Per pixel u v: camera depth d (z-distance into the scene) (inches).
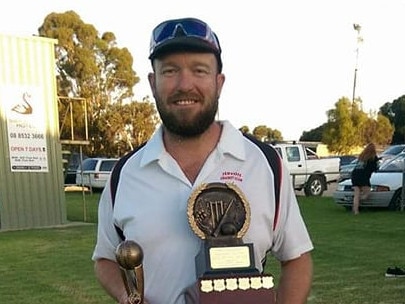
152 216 68.1
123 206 70.0
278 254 73.8
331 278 240.4
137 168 70.7
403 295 212.1
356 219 463.2
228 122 72.3
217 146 69.7
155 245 67.7
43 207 489.7
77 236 407.5
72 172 938.7
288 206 71.9
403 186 517.3
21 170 478.6
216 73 68.5
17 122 478.3
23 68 482.3
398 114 2352.4
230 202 64.9
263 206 68.8
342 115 1753.2
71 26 1676.9
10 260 309.0
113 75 1707.7
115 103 1708.9
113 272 75.1
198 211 64.6
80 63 1640.0
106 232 74.4
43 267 285.9
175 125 67.6
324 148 1782.7
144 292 67.3
